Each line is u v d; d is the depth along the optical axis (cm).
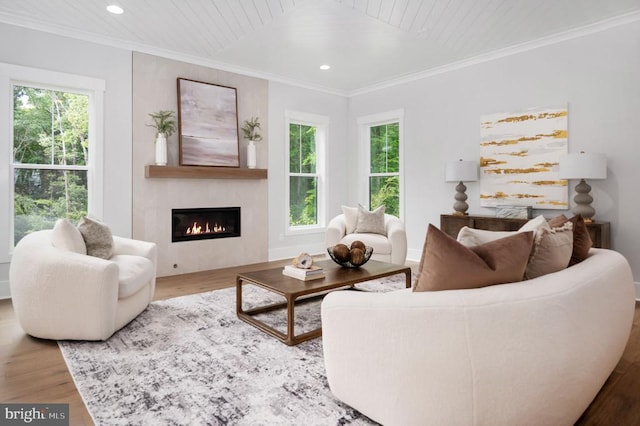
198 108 478
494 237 218
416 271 479
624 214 375
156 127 450
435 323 139
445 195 523
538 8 348
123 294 266
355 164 647
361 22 379
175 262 470
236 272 482
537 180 432
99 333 248
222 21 376
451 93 512
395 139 599
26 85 378
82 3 338
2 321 298
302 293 251
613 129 379
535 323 135
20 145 377
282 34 408
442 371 138
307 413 172
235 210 524
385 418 153
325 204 628
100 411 173
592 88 392
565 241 186
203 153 480
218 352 236
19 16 360
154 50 446
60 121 398
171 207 465
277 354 234
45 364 222
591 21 378
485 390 134
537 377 135
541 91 428
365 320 157
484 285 150
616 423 169
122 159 428
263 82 548
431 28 393
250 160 522
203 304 337
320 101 617
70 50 393
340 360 169
